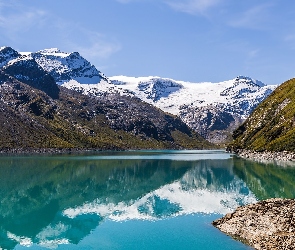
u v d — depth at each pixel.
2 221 71.38
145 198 96.94
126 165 195.12
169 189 112.38
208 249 49.94
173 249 52.03
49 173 150.25
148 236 59.41
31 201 91.50
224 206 81.75
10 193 101.69
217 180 129.12
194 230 60.53
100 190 111.31
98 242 57.22
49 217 75.12
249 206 63.28
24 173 146.88
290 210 54.81
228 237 54.28
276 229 49.59
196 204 85.38
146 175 149.75
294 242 43.84
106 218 73.62
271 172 138.25
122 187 117.75
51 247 55.56
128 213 77.88
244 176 133.62
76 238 59.59
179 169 172.88
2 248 55.25
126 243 55.94
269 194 93.25
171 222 67.94
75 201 92.81
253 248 48.22
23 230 65.06
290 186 104.19
